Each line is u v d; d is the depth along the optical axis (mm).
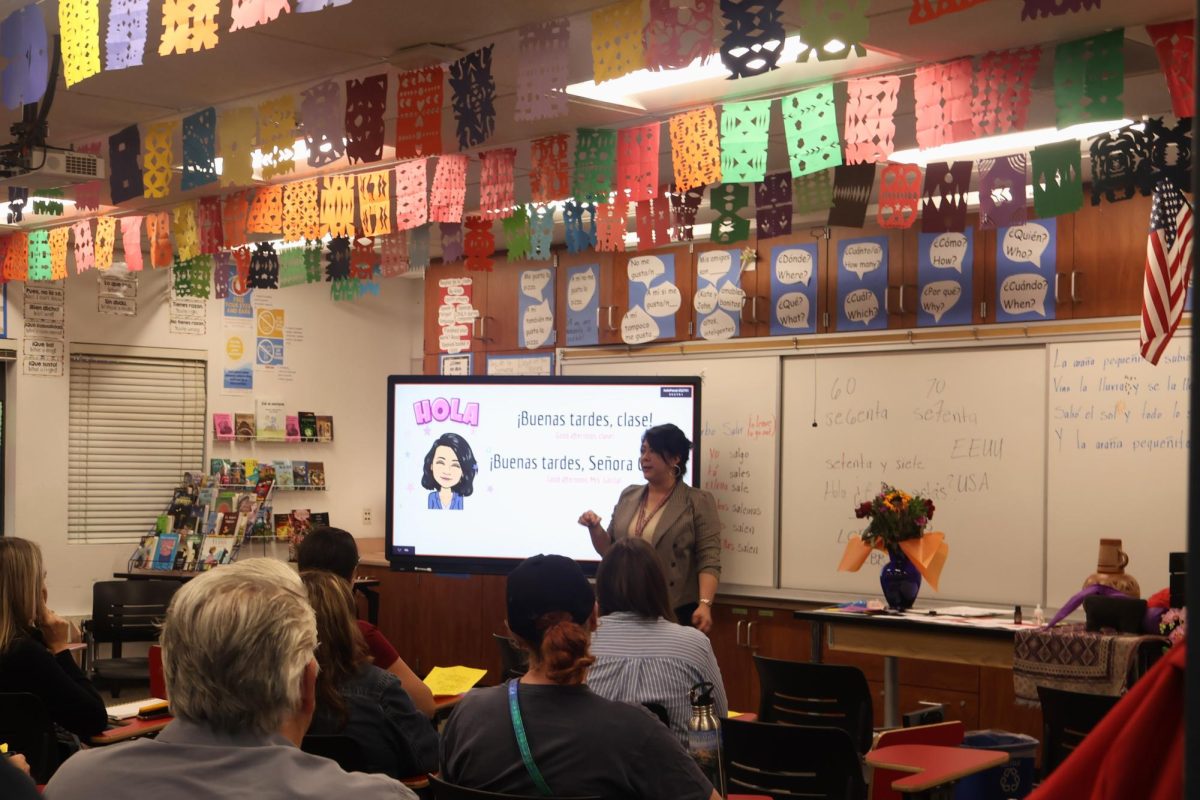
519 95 3629
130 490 8758
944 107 3836
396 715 2957
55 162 4652
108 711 3752
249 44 4148
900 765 2963
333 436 9758
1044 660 4527
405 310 10180
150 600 7066
